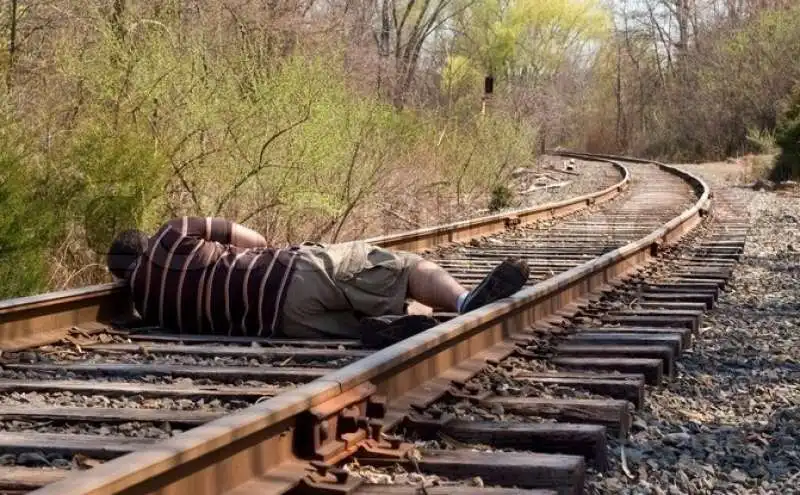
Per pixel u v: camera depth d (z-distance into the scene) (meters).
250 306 6.79
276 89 11.55
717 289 10.01
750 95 52.62
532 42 64.44
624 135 83.38
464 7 45.25
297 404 3.73
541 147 61.62
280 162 11.62
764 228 17.69
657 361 6.23
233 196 11.59
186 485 3.20
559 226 17.25
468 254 12.73
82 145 9.66
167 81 10.91
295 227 12.94
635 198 24.97
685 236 15.27
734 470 4.59
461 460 4.04
